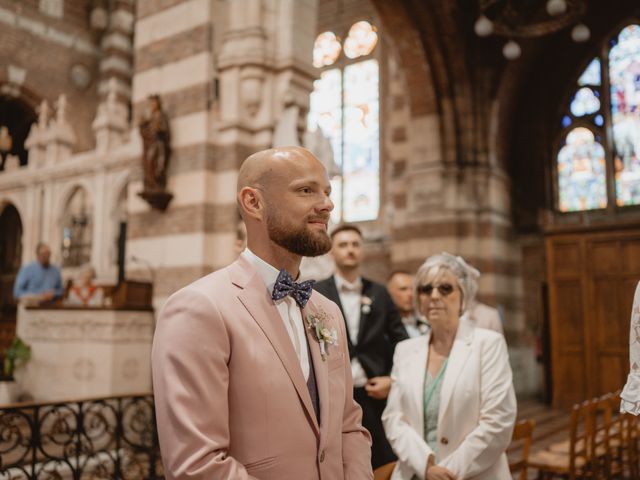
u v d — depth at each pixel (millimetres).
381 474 2748
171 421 1465
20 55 15266
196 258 7094
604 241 11234
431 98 12219
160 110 7555
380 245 14016
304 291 1773
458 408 2754
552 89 13148
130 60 17344
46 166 11406
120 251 6691
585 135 12734
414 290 3109
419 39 11633
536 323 12750
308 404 1628
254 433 1543
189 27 7621
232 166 7176
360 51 16516
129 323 6465
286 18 7398
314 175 1725
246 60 7227
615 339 10969
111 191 10281
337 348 1875
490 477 2727
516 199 13320
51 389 6523
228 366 1582
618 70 12461
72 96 16406
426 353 3006
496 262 12070
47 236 11219
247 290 1684
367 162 15727
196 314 1566
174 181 7480
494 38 12039
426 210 12188
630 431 5102
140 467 5191
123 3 17250
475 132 12289
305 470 1566
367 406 3486
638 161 12070
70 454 4695
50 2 16094
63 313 6621
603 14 12609
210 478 1397
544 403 11578
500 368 2822
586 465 4543
